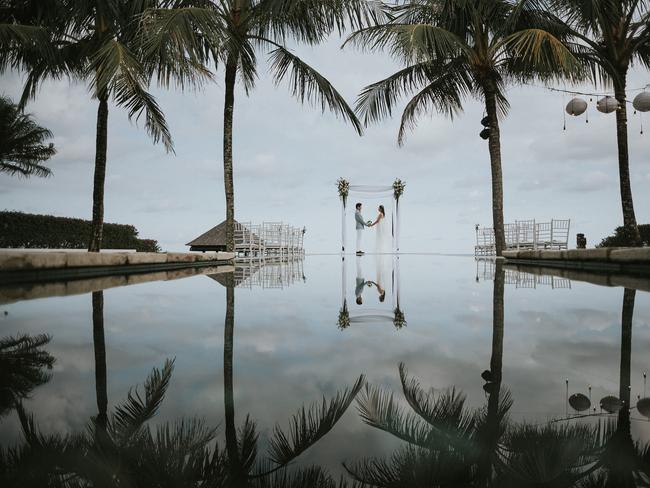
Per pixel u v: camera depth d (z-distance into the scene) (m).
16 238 10.99
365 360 1.03
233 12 7.70
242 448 0.55
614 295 2.54
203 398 0.75
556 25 7.72
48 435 0.59
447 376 0.88
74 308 2.07
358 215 16.58
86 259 4.41
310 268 6.89
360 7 6.99
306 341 1.27
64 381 0.87
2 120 13.76
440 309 2.03
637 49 7.70
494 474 0.47
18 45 5.84
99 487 0.45
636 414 0.65
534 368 0.94
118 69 4.93
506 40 7.28
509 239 12.18
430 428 0.60
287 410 0.69
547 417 0.64
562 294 2.63
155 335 1.38
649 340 1.26
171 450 0.54
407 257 13.73
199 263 7.45
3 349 1.18
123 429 0.61
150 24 5.53
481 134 8.77
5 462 0.51
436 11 7.83
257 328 1.51
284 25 7.71
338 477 0.46
